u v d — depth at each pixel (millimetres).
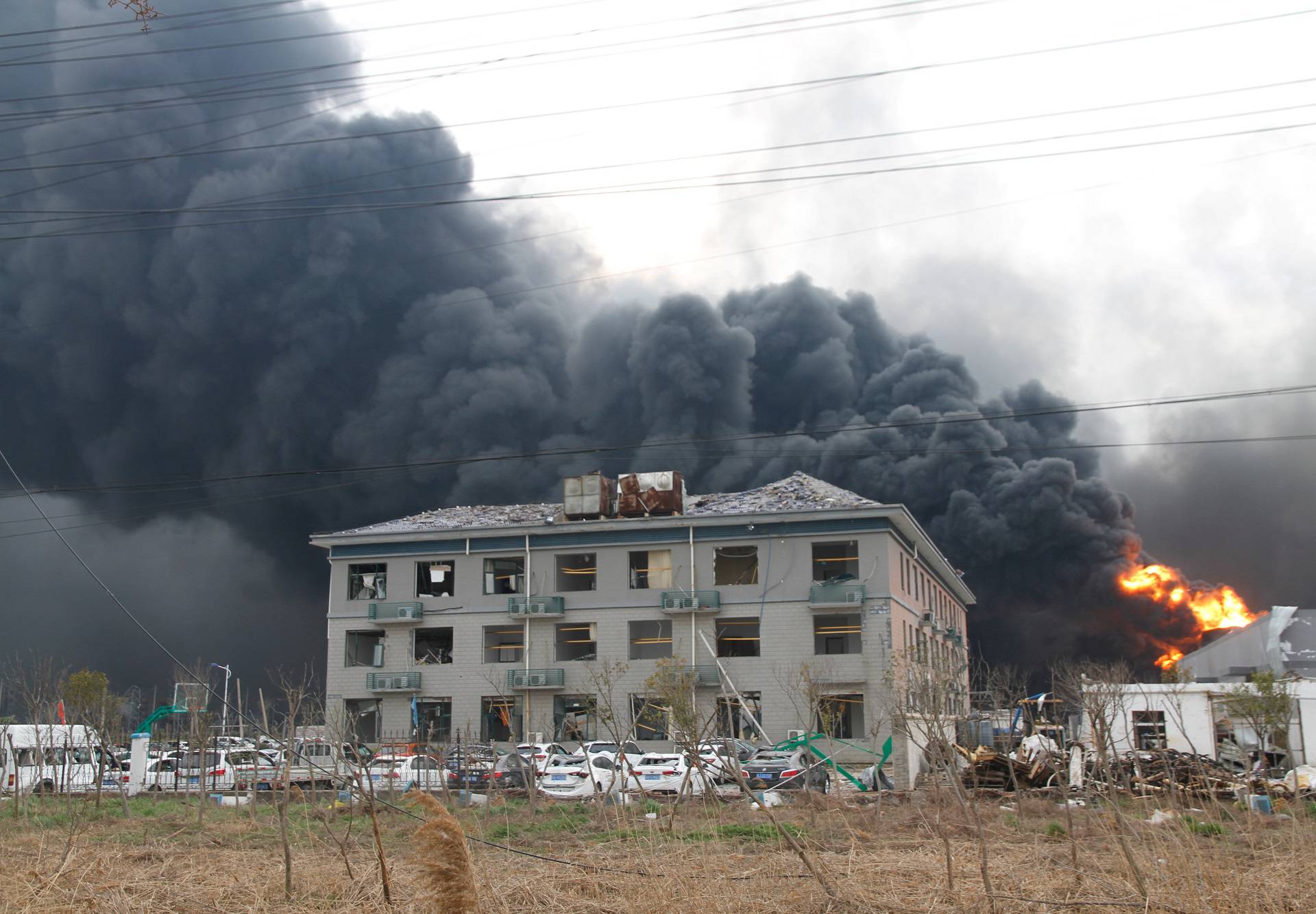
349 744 26672
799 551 49938
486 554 53781
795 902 11945
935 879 12969
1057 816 22812
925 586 59781
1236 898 11156
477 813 24422
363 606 54656
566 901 12461
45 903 12734
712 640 49688
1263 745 29828
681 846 16078
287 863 13641
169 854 17516
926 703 23562
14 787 28781
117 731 33406
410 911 12094
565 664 51312
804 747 35750
